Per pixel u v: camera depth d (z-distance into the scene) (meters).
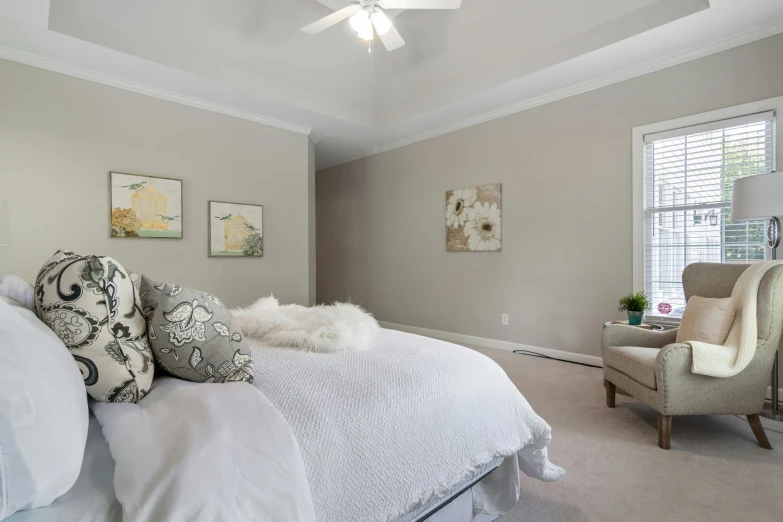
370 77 4.30
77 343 0.94
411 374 1.29
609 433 2.21
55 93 3.12
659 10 2.70
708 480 1.75
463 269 4.58
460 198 4.56
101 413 0.93
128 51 3.01
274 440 0.84
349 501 0.95
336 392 1.12
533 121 3.94
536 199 3.93
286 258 4.56
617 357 2.43
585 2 2.91
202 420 0.84
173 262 3.73
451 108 4.14
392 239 5.40
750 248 2.84
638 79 3.28
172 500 0.67
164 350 1.08
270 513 0.74
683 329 2.35
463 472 1.24
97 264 1.00
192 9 3.10
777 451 2.01
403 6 2.47
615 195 3.41
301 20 3.47
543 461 1.53
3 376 0.65
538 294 3.93
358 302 5.91
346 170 6.09
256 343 1.63
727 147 2.91
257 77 3.74
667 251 3.21
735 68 2.83
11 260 2.96
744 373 2.04
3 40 2.81
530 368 3.47
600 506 1.57
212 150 3.97
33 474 0.64
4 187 2.93
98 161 3.31
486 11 3.29
